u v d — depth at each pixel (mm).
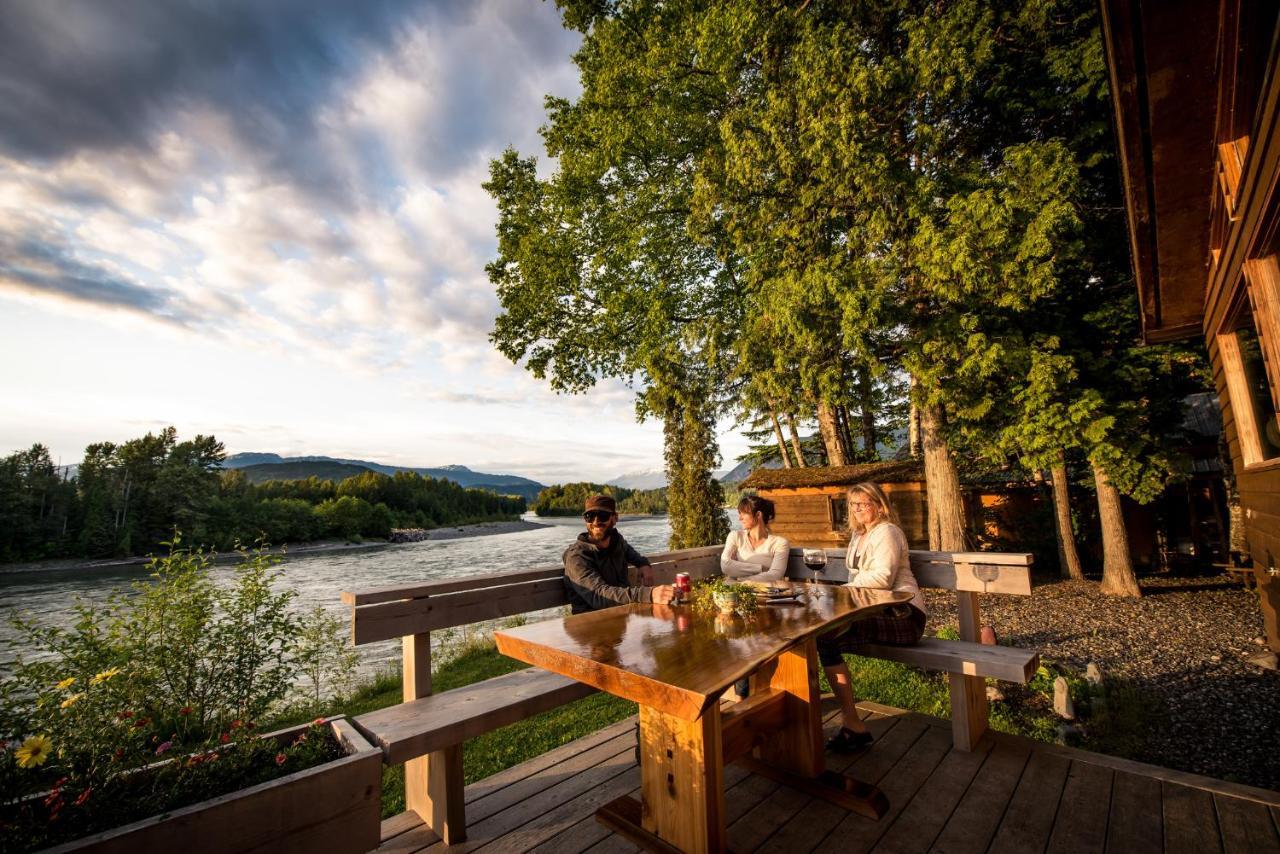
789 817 2467
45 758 1889
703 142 12531
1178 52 3020
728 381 14500
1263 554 5531
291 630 3369
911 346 9734
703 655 1990
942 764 2926
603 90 12062
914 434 19062
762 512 4141
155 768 1983
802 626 2336
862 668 5238
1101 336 10102
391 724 2238
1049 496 13680
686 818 2178
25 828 1650
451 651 8086
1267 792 2529
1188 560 12289
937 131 9203
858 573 3484
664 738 2291
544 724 4371
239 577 3547
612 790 2783
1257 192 3213
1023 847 2223
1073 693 4801
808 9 9555
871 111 8961
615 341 15352
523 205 15367
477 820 2527
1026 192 8102
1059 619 8125
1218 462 12500
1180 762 3764
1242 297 4668
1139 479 8938
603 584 3201
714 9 9578
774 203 9891
